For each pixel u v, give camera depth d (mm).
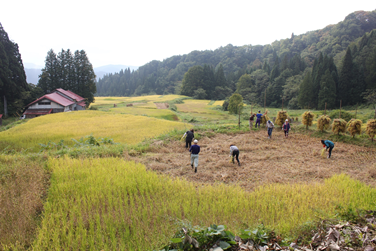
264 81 97938
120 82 198250
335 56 96188
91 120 34312
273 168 12375
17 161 11930
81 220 6617
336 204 7207
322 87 65188
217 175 11281
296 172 11719
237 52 190500
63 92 60156
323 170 11930
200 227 5879
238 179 10867
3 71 46812
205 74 110812
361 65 66312
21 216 6934
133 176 9844
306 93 68750
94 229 6590
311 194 8469
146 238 5918
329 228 5715
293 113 60844
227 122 45562
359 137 18188
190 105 83312
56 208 7438
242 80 101438
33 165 11172
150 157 13750
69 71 71500
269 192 8672
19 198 7945
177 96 107750
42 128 27797
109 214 6855
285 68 100688
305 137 19156
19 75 53219
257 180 10750
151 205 7664
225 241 5547
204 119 53719
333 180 10195
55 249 5586
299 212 7000
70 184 8953
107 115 40188
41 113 49250
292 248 5160
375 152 15281
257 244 5477
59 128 27656
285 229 6016
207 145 16578
